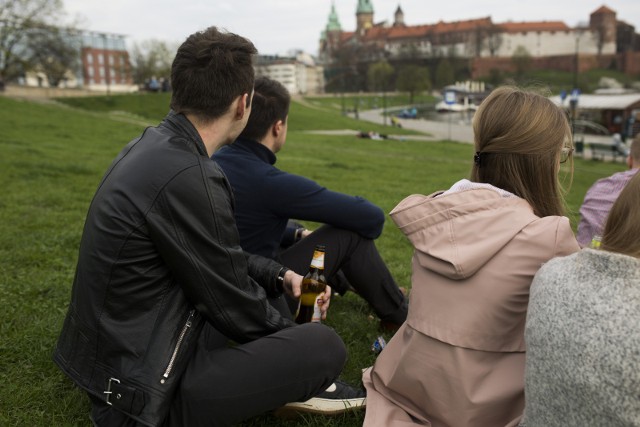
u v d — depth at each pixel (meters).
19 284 4.07
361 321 3.58
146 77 89.06
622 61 154.00
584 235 3.58
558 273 1.57
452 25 172.38
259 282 2.77
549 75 147.50
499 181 2.17
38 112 29.94
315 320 2.79
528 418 1.62
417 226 2.08
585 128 54.88
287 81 156.25
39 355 2.97
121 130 25.70
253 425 2.45
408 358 2.12
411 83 120.69
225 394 2.04
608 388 1.36
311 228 7.11
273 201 2.93
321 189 2.98
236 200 2.93
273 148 3.12
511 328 1.97
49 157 13.01
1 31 53.38
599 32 164.25
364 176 14.77
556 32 165.50
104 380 1.95
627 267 1.40
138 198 1.92
